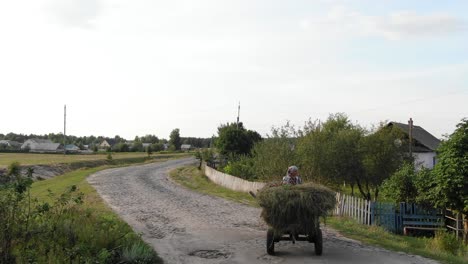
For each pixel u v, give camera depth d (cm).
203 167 6094
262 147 3219
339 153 2805
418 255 1164
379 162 2797
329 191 1101
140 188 3328
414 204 1922
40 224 1012
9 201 900
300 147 2873
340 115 3981
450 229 1853
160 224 1630
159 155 11419
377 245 1274
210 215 1881
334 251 1181
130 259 1002
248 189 3059
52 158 8400
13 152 11350
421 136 4841
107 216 1452
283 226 1083
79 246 941
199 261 1077
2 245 855
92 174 4962
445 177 1747
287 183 1181
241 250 1193
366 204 1908
